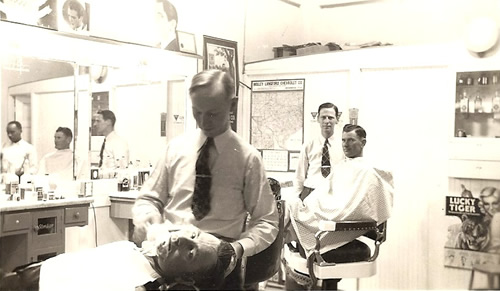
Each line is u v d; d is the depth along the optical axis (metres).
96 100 3.35
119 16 3.18
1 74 3.07
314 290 2.84
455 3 2.72
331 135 2.84
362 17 2.88
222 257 2.33
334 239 2.89
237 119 2.86
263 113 2.85
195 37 2.98
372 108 2.82
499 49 2.64
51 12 3.17
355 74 2.81
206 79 2.44
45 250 2.92
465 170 2.72
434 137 2.76
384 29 2.86
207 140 2.44
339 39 2.95
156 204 2.46
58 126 3.27
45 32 3.17
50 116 3.26
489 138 2.68
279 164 2.88
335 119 2.83
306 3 2.98
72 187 3.22
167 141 3.19
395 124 2.81
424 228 2.79
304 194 2.90
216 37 2.94
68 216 3.00
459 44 2.71
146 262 2.52
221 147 2.42
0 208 2.82
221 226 2.38
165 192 2.47
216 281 2.36
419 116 2.78
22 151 3.19
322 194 2.89
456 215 2.75
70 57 3.21
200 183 2.40
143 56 3.14
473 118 2.70
